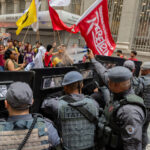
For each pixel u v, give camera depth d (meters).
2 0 14.72
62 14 7.75
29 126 1.11
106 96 2.40
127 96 1.33
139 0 8.06
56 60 3.91
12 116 1.13
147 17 8.05
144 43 8.28
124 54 8.52
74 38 9.32
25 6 13.12
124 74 1.31
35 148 1.12
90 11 3.29
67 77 1.63
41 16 8.70
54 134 1.26
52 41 9.77
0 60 5.28
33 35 11.08
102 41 3.50
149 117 2.62
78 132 1.47
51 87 2.16
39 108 2.10
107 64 3.29
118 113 1.29
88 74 2.81
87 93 2.69
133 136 1.18
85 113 1.49
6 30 12.84
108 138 1.38
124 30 8.53
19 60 7.07
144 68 2.87
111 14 9.09
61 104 1.52
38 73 2.00
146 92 2.64
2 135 1.06
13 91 1.11
